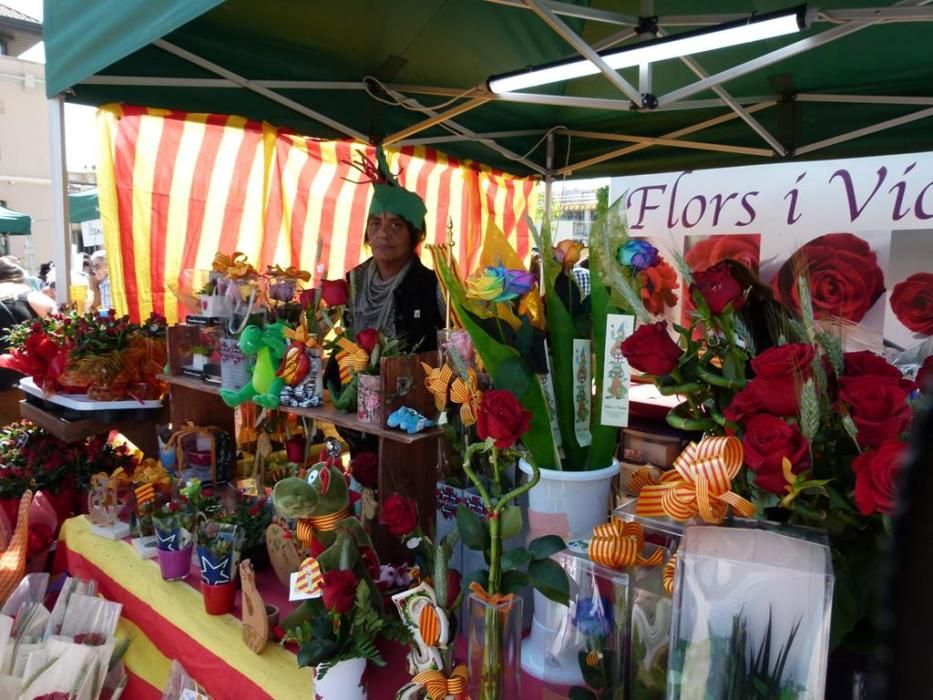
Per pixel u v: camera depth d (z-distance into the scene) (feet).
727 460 2.29
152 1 4.25
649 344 2.65
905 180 8.80
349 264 12.46
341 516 4.09
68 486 7.57
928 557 0.91
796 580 2.18
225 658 4.12
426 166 12.83
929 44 7.16
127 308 10.14
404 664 3.84
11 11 42.55
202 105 7.77
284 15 6.67
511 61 8.13
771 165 9.97
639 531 2.79
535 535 3.45
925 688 0.88
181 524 5.01
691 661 2.26
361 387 4.74
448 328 4.71
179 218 10.50
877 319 8.93
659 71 8.57
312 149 11.62
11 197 41.09
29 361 7.44
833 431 2.46
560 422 3.52
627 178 11.47
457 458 4.11
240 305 5.74
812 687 2.11
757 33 5.54
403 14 6.75
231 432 7.16
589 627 2.88
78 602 5.29
